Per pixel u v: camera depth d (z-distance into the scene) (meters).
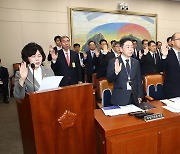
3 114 3.90
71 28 5.97
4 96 4.74
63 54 3.14
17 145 2.60
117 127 1.30
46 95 1.05
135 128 1.34
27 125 1.12
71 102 1.14
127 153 1.34
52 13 5.80
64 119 1.12
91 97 1.22
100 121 1.42
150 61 4.34
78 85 1.17
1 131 3.08
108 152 1.29
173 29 7.89
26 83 1.36
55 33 5.89
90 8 6.16
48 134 1.08
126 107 1.74
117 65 1.85
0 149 2.51
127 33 6.89
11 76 5.36
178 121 1.48
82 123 1.20
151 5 7.29
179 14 7.93
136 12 6.93
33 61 1.43
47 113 1.07
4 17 5.30
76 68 3.28
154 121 1.39
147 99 2.23
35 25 5.64
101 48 4.50
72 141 1.17
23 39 5.56
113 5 6.60
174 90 2.17
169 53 2.24
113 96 1.96
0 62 5.09
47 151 1.09
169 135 1.46
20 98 1.22
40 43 5.75
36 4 5.59
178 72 2.16
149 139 1.39
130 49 1.88
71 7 5.90
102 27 6.44
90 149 1.26
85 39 6.20
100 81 2.36
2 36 5.34
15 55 5.52
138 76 2.02
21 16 5.47
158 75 2.58
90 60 4.73
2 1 5.25
